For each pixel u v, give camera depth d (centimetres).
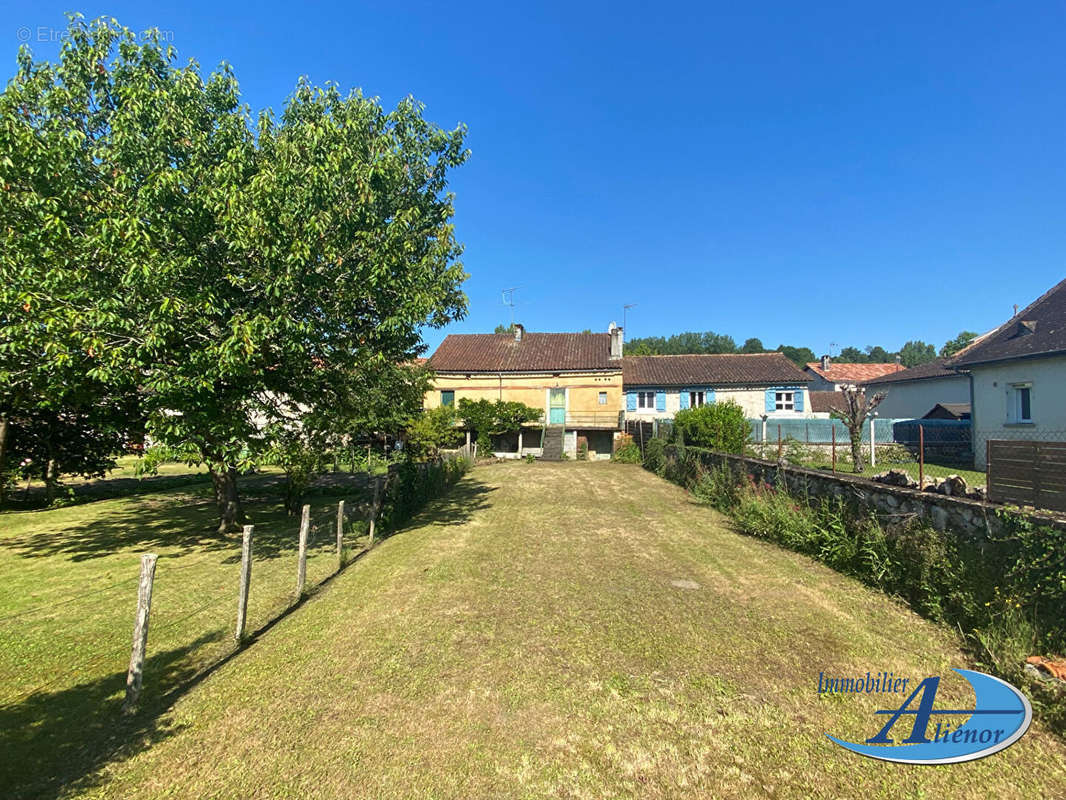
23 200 616
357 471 2209
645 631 479
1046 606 406
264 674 411
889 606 536
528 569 686
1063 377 1384
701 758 305
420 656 437
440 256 916
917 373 2572
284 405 915
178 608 578
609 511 1129
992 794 274
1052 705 336
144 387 760
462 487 1595
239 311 721
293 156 775
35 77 721
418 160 952
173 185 643
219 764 306
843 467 1580
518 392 2814
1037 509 469
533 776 292
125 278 611
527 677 399
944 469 1541
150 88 743
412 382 1973
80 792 284
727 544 806
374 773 296
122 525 1104
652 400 2906
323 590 623
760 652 433
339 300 777
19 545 926
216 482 1041
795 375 2852
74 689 403
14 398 843
